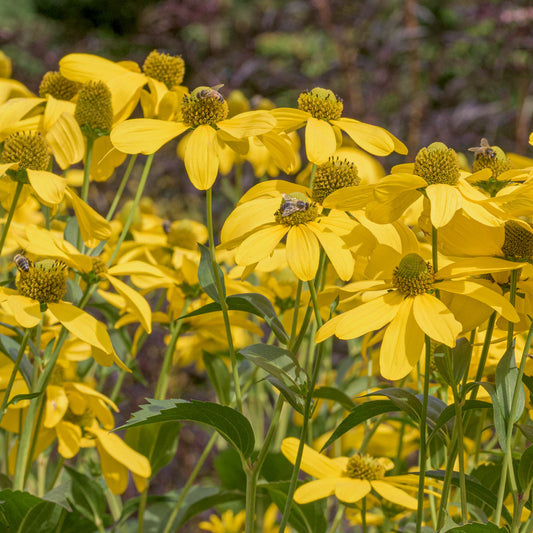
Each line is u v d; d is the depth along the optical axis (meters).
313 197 1.27
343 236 1.23
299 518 1.38
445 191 1.20
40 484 1.46
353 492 1.32
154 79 1.41
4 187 1.34
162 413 1.23
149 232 1.56
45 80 1.42
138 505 1.42
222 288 1.26
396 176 1.20
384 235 1.23
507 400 1.22
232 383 1.53
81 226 1.29
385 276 1.22
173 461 2.35
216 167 1.23
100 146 1.38
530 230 1.20
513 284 1.22
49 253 1.28
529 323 1.25
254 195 1.27
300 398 1.25
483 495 1.24
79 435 1.37
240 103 1.69
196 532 2.07
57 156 1.31
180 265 1.52
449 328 1.19
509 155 1.41
